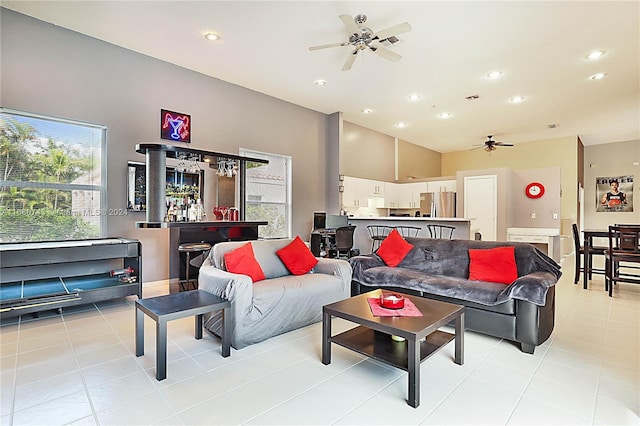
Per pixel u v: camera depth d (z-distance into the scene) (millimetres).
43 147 3811
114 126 4223
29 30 3633
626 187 8961
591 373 2246
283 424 1706
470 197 7664
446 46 4078
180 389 2027
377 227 6277
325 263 3570
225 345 2482
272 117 5984
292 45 4125
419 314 2213
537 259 3076
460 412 1811
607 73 4816
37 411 1804
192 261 4305
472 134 8500
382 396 1967
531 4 3246
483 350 2615
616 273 4598
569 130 7949
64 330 3023
